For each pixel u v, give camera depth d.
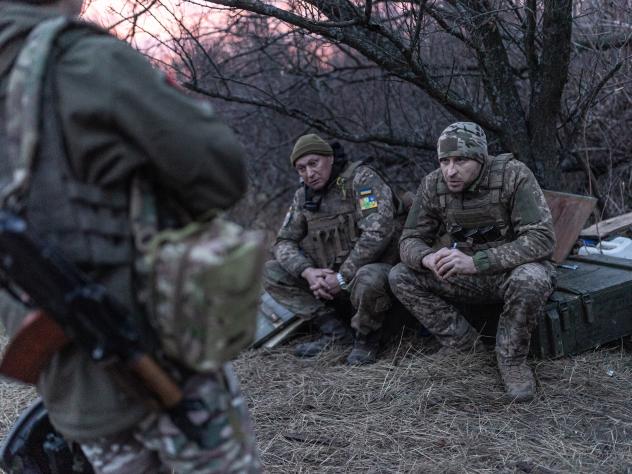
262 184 6.09
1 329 4.43
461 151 3.13
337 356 3.76
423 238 3.48
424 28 3.99
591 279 3.62
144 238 1.37
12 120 1.35
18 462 1.85
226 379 1.55
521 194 3.16
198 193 1.38
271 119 5.67
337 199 3.73
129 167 1.36
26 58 1.35
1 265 1.31
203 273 1.30
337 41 3.94
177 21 4.12
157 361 1.40
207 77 5.03
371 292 3.56
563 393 3.13
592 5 4.52
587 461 2.64
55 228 1.35
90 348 1.33
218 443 1.46
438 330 3.51
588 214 3.69
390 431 2.92
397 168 5.55
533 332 3.38
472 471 2.60
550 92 4.20
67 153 1.35
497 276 3.28
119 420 1.42
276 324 4.06
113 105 1.32
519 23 4.46
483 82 4.34
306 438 2.91
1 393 3.51
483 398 3.14
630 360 3.43
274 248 3.90
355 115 5.62
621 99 4.95
